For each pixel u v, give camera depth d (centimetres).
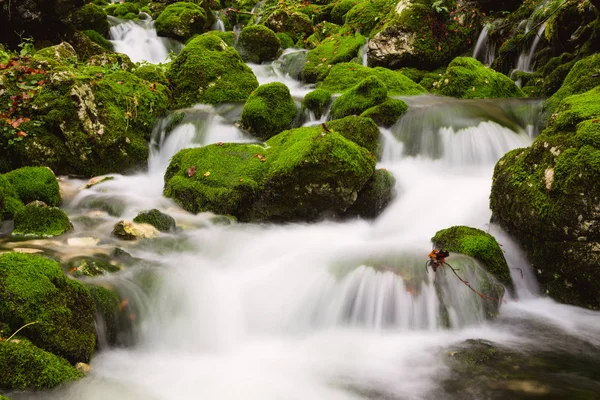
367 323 465
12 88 785
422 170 786
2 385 312
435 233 604
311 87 1202
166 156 891
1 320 348
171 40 1550
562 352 416
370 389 369
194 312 452
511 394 357
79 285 397
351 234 649
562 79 947
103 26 1416
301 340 450
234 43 1488
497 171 582
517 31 1166
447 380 378
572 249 484
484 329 457
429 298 462
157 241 562
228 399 353
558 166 489
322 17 1683
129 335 420
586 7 980
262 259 554
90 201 684
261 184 666
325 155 642
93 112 806
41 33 1112
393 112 855
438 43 1191
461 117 843
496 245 515
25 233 548
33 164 754
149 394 351
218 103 1009
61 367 341
